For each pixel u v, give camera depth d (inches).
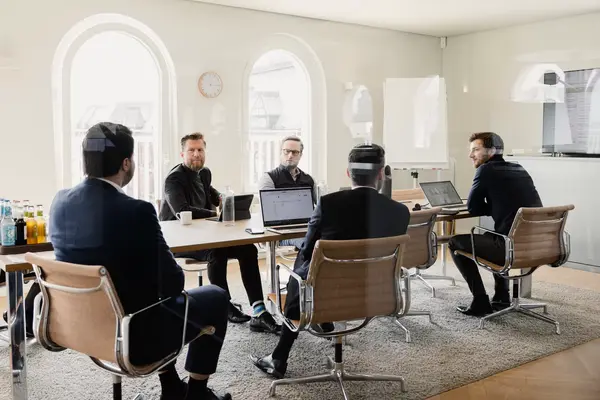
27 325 71.6
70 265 55.0
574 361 83.2
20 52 106.7
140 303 56.7
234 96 143.5
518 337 92.5
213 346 68.2
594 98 99.3
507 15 113.7
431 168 115.6
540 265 100.8
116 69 101.8
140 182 98.1
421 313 97.3
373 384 79.1
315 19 135.3
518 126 109.7
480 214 101.3
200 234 89.0
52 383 76.4
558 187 99.9
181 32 137.3
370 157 68.3
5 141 102.7
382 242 69.5
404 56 129.2
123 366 55.4
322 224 69.5
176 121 139.8
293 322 74.5
